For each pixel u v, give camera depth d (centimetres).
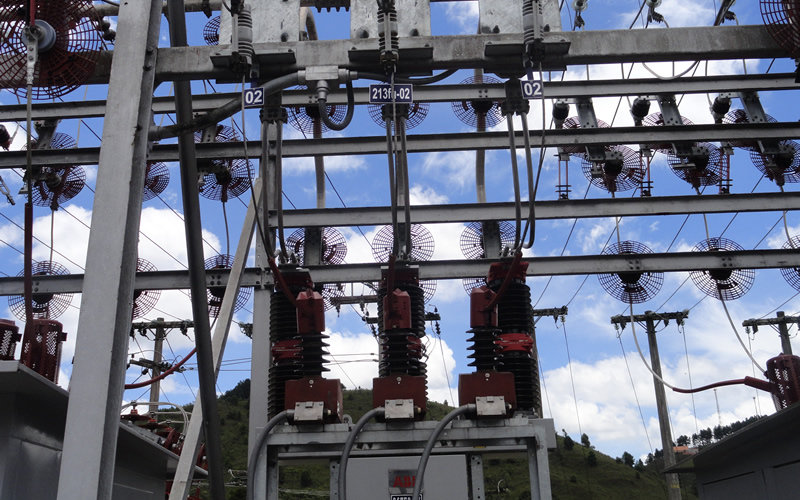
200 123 450
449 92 1089
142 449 883
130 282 415
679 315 2170
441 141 1082
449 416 448
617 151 1142
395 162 534
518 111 488
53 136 1147
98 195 415
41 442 650
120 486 913
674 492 2023
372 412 450
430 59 468
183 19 464
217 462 484
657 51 471
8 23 460
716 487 1094
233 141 1085
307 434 457
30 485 626
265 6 483
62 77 466
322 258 1103
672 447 2075
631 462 6844
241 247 817
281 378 529
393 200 471
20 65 459
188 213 464
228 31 476
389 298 501
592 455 6725
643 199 1094
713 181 1179
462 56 468
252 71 467
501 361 523
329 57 471
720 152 1176
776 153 1134
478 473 477
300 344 518
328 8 955
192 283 468
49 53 460
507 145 1078
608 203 1090
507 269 547
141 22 450
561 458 6656
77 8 468
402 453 483
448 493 473
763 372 877
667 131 1102
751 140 1134
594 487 6016
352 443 443
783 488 848
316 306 514
